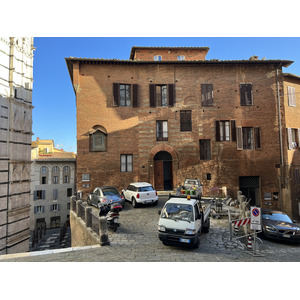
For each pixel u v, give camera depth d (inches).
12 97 701.3
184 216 326.0
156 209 564.4
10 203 681.6
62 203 1520.7
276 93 828.6
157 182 784.3
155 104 781.9
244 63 816.3
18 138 728.3
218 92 806.5
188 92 797.2
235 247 343.6
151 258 283.9
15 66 724.0
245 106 813.2
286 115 845.2
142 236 384.2
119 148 754.8
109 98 762.2
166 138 784.9
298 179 836.0
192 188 604.7
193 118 790.5
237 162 791.1
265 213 477.7
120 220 476.1
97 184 730.8
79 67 753.0
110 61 757.3
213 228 442.9
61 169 1537.9
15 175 708.7
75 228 542.9
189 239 307.6
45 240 1275.8
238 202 645.9
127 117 768.9
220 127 806.5
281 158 806.5
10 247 674.2
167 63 793.6
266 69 831.7
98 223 363.9
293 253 346.9
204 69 808.3
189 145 781.9
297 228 409.1
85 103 746.8
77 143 732.7
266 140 810.8
